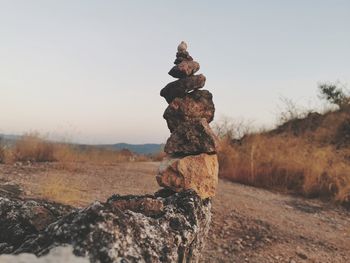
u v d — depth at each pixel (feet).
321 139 46.78
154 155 54.29
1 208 11.19
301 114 54.75
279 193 33.76
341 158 39.32
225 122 50.90
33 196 21.61
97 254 8.61
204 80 16.24
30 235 10.44
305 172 35.94
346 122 48.26
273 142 44.57
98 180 29.86
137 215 10.42
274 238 21.47
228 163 40.29
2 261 8.32
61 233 8.93
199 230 12.37
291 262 18.70
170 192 16.10
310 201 31.86
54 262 8.33
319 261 19.21
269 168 36.83
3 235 10.56
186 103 16.11
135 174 34.04
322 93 56.03
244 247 19.94
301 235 22.59
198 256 12.46
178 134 16.15
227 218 23.86
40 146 38.47
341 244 22.08
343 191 31.96
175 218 11.32
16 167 31.91
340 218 27.84
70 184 26.68
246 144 45.03
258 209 26.86
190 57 16.70
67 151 39.40
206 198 15.29
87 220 9.07
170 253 9.98
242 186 34.86
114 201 11.97
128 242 9.21
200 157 16.01
